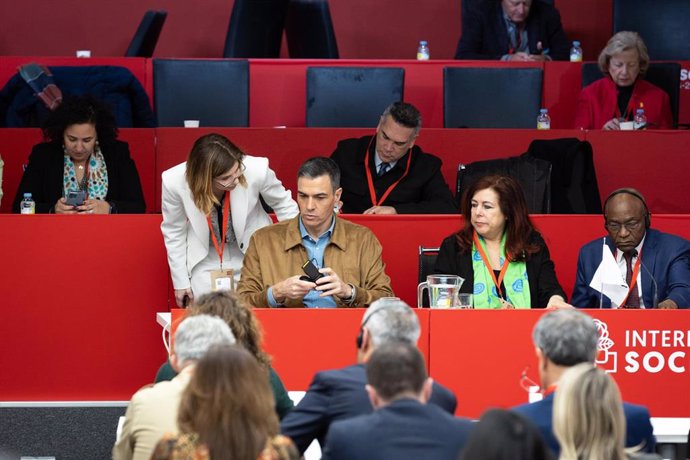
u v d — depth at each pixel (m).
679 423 11.16
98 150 16.48
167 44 28.02
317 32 24.38
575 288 13.71
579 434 7.43
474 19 23.88
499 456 6.03
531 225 13.39
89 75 20.41
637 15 24.75
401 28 28.28
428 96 22.28
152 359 14.52
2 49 27.75
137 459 8.61
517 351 11.22
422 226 14.89
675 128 21.62
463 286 13.33
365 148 16.84
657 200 19.14
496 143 18.88
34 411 14.32
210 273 13.09
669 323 11.36
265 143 18.64
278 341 11.26
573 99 22.31
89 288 14.41
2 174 17.94
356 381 9.04
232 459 7.05
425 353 11.21
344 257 13.05
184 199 13.59
